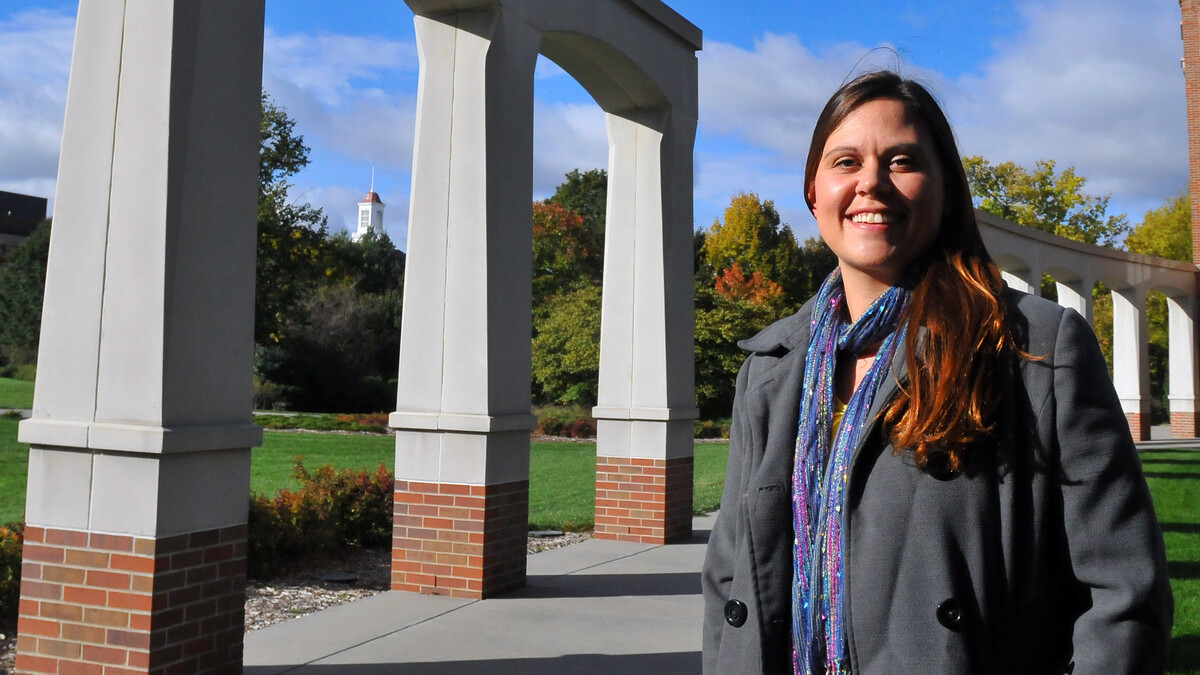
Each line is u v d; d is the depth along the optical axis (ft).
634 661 16.97
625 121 30.19
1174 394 81.92
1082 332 4.15
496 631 18.75
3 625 18.06
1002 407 4.10
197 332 13.92
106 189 13.89
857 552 4.25
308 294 85.87
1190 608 20.17
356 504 27.09
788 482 4.80
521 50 22.54
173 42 13.53
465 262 21.57
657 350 29.50
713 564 5.43
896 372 4.34
